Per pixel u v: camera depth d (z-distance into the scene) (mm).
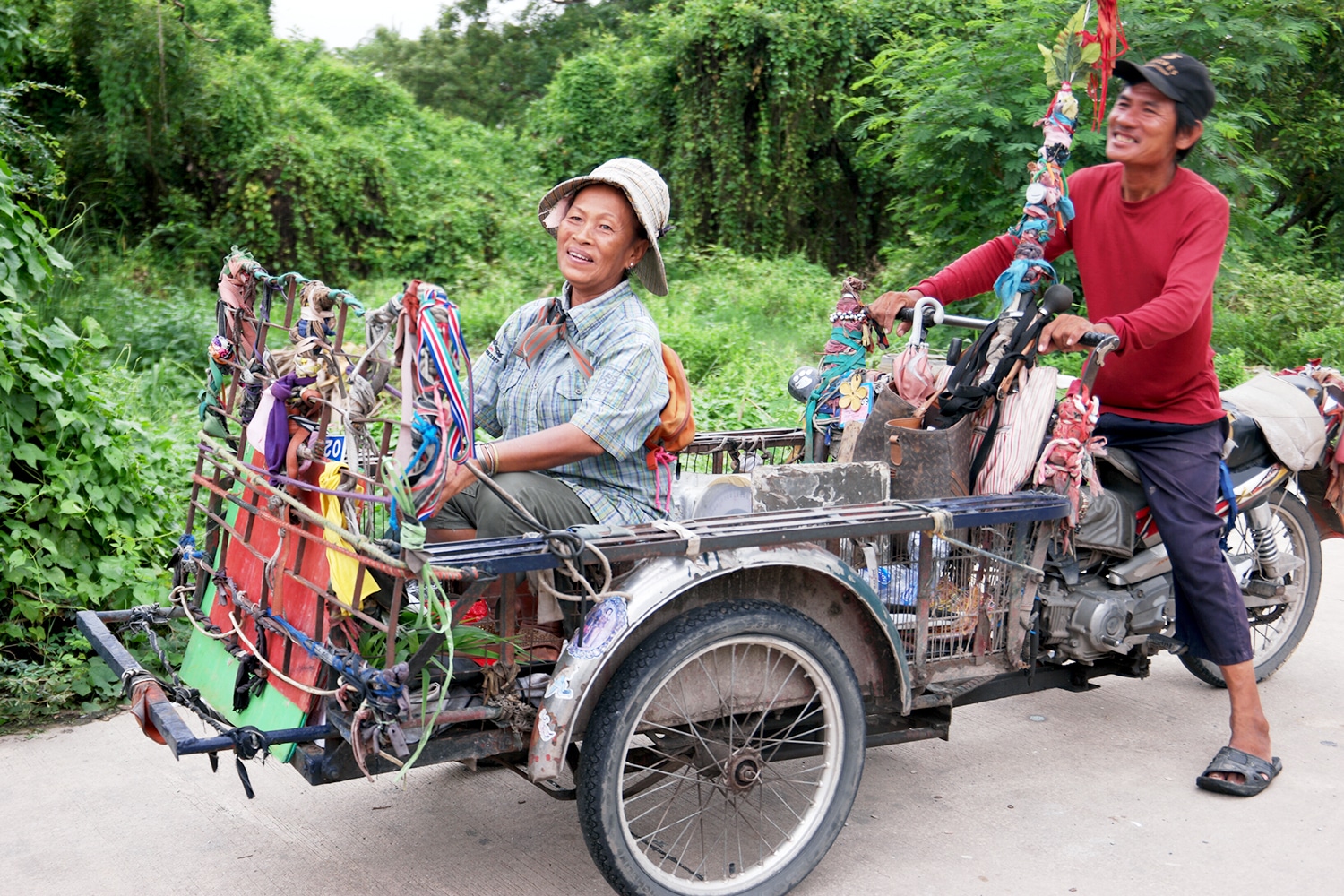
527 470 2391
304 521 2248
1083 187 3143
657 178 2613
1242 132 8102
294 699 2234
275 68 16578
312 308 2287
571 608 2262
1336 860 2670
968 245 8539
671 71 16422
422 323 1935
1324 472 3762
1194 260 2826
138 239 12992
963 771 3172
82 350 4082
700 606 2336
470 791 2988
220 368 2674
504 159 17562
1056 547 2918
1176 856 2680
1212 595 3018
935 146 8289
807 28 15188
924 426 3008
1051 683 3080
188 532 2748
